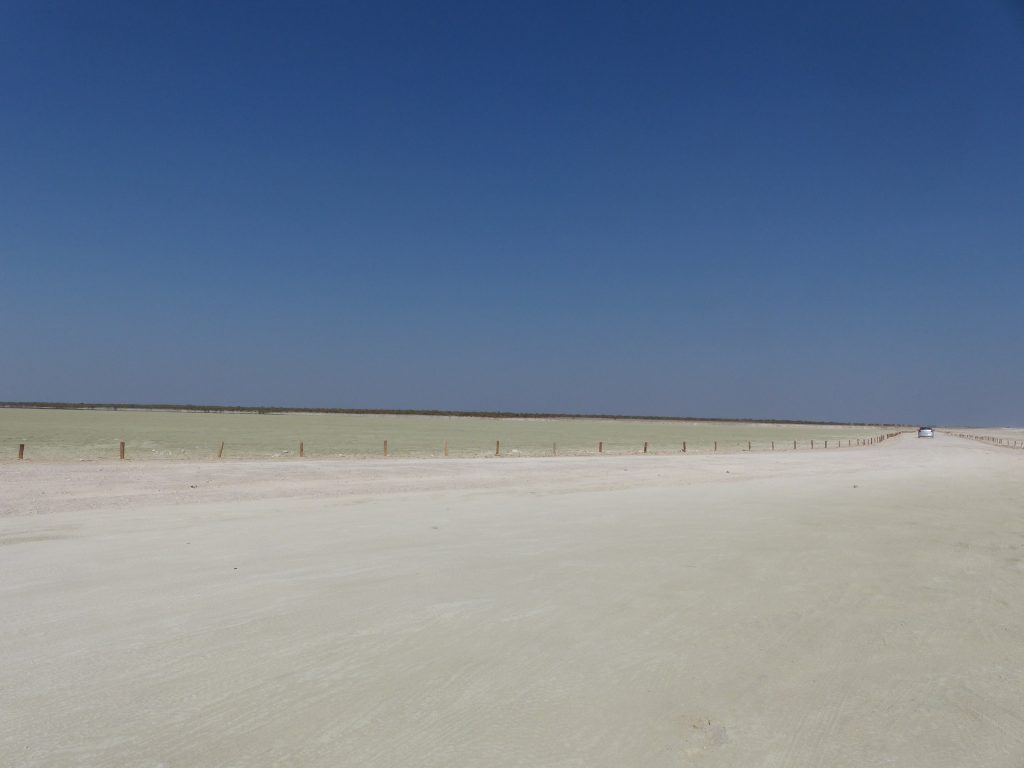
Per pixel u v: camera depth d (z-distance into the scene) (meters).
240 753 4.36
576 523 13.88
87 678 5.52
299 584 8.57
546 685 5.54
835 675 5.91
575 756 4.41
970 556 11.15
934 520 15.23
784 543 11.98
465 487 21.39
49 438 49.50
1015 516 16.12
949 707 5.30
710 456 44.59
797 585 8.99
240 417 139.50
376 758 4.33
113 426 75.50
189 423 93.06
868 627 7.25
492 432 91.44
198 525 12.95
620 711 5.09
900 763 4.43
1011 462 42.53
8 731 4.61
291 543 11.26
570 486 22.27
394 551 10.71
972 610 7.97
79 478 20.78
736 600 8.19
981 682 5.82
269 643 6.39
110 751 4.36
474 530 12.82
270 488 19.70
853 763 4.41
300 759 4.30
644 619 7.35
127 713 4.90
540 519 14.35
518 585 8.68
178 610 7.39
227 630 6.75
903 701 5.40
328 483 21.53
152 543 11.12
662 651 6.38
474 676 5.70
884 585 9.09
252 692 5.29
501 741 4.59
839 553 11.19
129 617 7.13
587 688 5.49
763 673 5.91
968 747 4.66
